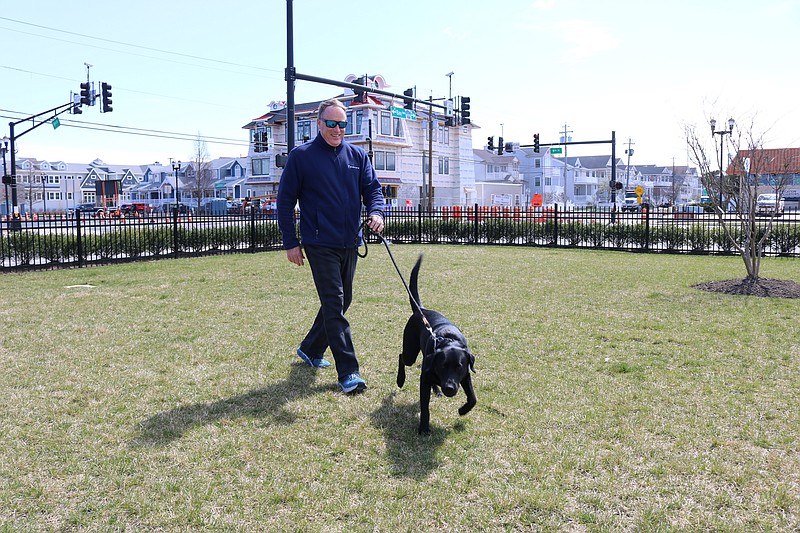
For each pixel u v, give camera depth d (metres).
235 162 72.12
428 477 3.07
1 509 2.75
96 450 3.36
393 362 5.13
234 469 3.16
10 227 12.08
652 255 15.04
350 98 47.19
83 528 2.62
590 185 90.38
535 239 18.78
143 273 11.23
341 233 4.50
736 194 9.59
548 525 2.64
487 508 2.79
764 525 2.63
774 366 4.92
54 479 3.04
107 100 25.56
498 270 11.46
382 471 3.14
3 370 4.84
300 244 4.57
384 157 48.12
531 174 80.12
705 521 2.66
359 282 9.75
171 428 3.68
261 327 6.48
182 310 7.42
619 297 8.27
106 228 13.67
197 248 15.54
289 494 2.89
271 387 4.48
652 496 2.88
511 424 3.76
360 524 2.65
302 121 50.22
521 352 5.41
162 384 4.53
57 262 12.60
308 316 7.06
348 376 4.37
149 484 2.99
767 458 3.25
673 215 17.64
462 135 57.03
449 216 20.19
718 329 6.24
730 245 14.92
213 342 5.80
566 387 4.45
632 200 67.19
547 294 8.54
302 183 4.50
